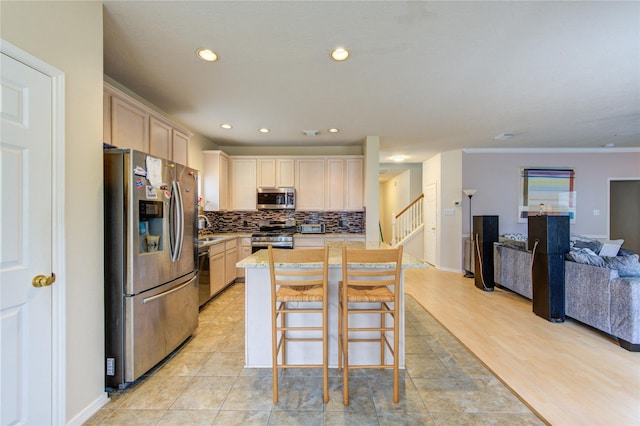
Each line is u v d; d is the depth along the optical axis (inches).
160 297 82.1
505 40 77.6
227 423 61.4
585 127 157.9
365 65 91.0
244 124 152.6
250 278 84.4
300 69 93.6
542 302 121.6
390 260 68.9
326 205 193.2
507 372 80.7
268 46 80.6
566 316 122.6
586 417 62.6
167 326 85.8
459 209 214.2
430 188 241.9
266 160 193.8
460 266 212.8
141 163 74.5
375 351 85.4
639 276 99.6
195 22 70.2
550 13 66.9
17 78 48.8
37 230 52.5
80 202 61.2
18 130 49.2
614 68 92.8
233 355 90.9
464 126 156.0
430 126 156.2
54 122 55.2
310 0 62.6
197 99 118.1
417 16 68.1
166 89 108.6
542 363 85.6
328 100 119.6
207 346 96.9
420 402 68.2
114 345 71.3
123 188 71.3
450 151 219.1
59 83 56.0
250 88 107.7
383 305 82.8
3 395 48.0
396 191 340.2
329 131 166.1
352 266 80.0
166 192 85.7
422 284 179.5
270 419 62.6
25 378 51.0
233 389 73.3
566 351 92.9
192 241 102.0
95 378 65.1
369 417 63.2
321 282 69.8
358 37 76.5
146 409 65.5
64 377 57.0
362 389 73.4
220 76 98.3
